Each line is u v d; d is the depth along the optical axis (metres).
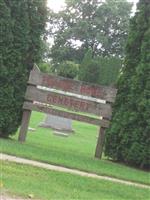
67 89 15.84
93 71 64.31
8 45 15.93
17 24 16.12
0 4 15.73
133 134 15.55
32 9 16.53
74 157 14.68
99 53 98.06
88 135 26.20
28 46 16.39
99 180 11.95
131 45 16.09
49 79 15.89
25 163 12.20
